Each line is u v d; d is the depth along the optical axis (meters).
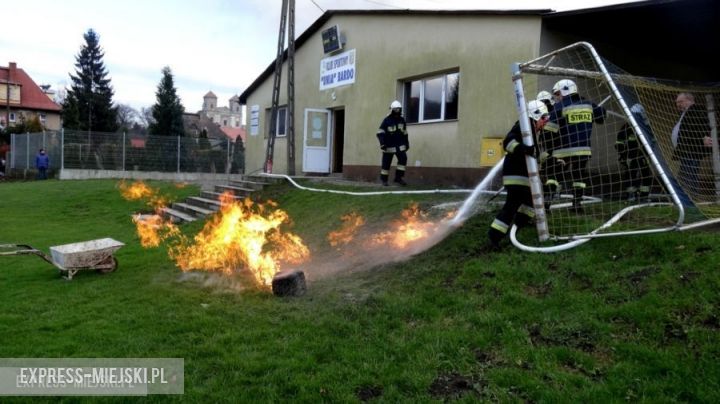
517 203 6.35
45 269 8.20
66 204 17.20
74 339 4.88
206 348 4.57
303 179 14.70
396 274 6.37
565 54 10.09
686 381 3.38
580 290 4.82
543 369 3.77
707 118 8.34
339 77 15.45
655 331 3.92
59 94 71.69
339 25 15.25
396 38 13.30
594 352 3.93
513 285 5.23
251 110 21.20
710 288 4.20
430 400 3.56
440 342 4.36
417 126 12.70
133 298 6.30
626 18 9.47
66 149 26.20
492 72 10.75
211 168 29.36
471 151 11.20
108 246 7.72
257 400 3.69
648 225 6.05
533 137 6.56
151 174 27.56
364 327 4.91
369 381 3.87
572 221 6.69
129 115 76.06
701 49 11.69
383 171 12.06
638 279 4.68
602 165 9.23
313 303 5.74
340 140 16.92
